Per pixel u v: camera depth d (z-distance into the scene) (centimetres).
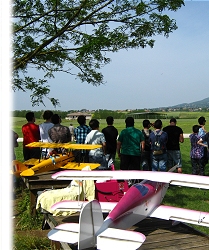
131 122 822
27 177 652
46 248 491
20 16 758
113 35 761
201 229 586
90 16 725
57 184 654
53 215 545
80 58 828
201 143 906
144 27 769
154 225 499
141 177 483
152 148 806
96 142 771
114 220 412
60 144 744
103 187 584
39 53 809
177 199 764
